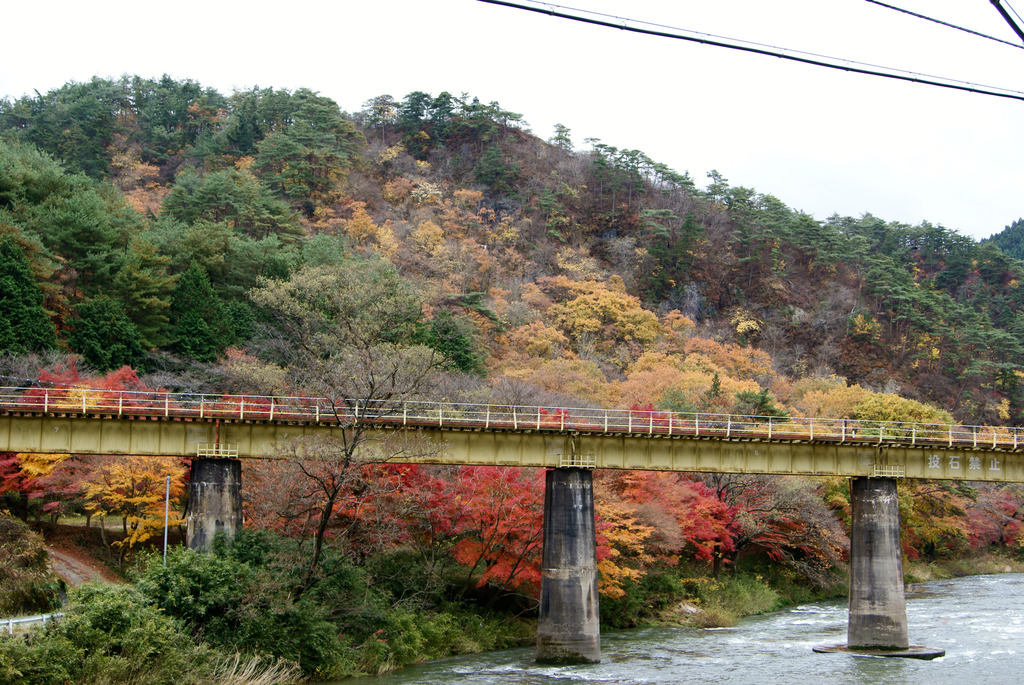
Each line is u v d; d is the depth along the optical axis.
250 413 46.03
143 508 57.66
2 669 30.08
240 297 101.06
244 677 37.94
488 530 55.16
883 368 173.12
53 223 85.50
